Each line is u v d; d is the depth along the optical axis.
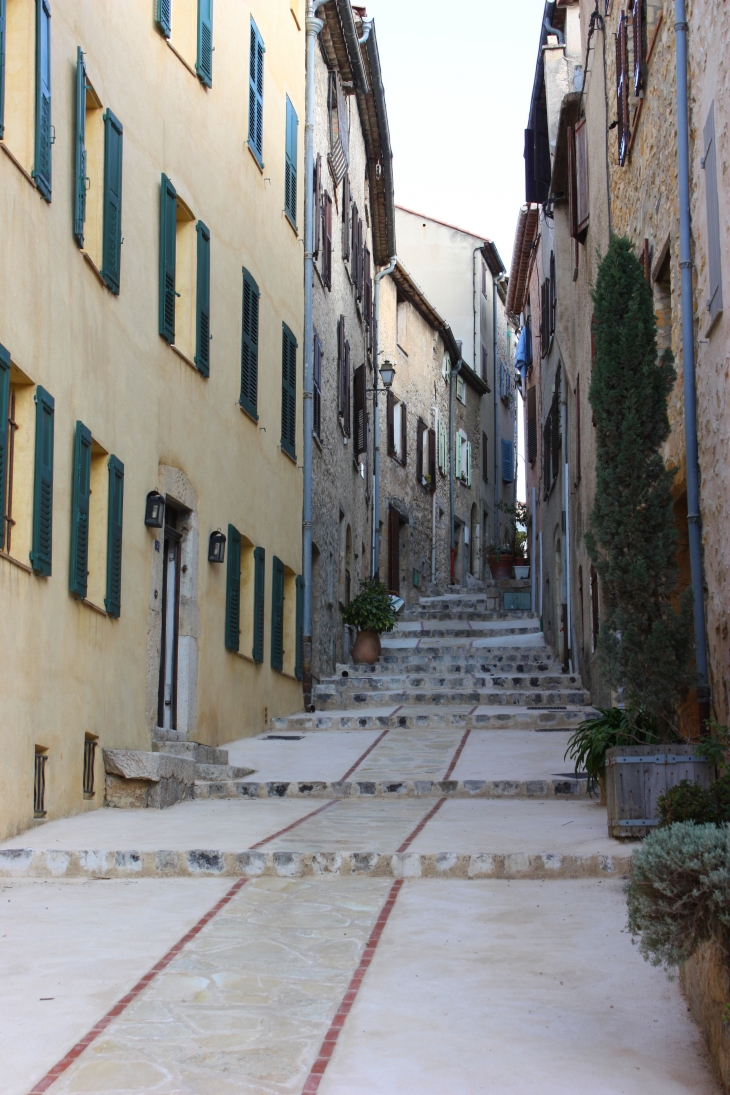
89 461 9.38
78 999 5.16
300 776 11.55
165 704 11.90
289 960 5.71
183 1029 4.81
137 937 6.11
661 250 10.24
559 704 15.78
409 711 15.59
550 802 10.20
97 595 9.79
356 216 22.31
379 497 25.59
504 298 41.69
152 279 11.23
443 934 6.16
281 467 15.92
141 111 11.05
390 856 7.51
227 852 7.57
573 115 16.50
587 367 15.82
